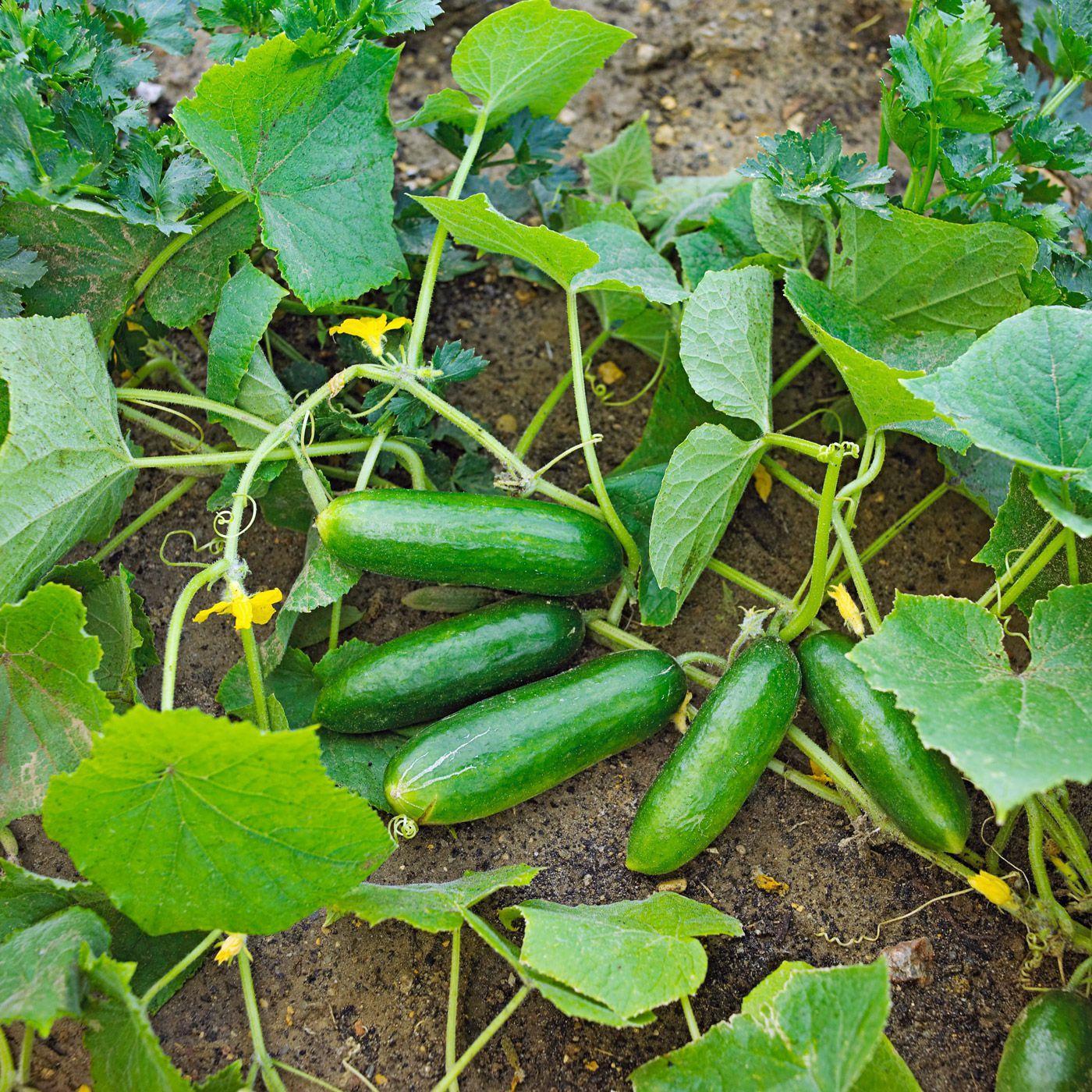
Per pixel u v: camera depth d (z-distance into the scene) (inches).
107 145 35.6
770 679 35.0
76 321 35.0
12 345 34.0
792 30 44.8
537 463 40.5
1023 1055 33.4
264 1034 35.2
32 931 33.0
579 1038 35.1
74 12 36.6
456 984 34.2
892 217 36.6
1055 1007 33.7
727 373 35.6
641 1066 33.3
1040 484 32.5
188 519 40.0
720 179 41.9
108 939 33.0
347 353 39.4
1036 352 33.1
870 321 37.6
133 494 40.3
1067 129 37.1
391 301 40.0
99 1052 33.0
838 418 40.1
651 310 39.2
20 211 36.2
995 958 35.6
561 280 36.7
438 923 33.0
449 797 34.8
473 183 40.6
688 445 34.6
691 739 34.9
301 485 37.9
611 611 37.9
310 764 31.3
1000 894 34.7
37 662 33.8
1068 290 36.7
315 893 32.9
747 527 39.9
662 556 35.6
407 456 37.9
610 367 41.4
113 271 37.1
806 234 38.8
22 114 34.3
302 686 37.3
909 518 39.1
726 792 34.6
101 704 33.8
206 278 37.2
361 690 35.8
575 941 32.8
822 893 36.3
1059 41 38.3
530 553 35.8
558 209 41.6
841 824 36.9
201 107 35.4
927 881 36.3
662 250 41.1
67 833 31.8
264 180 36.7
